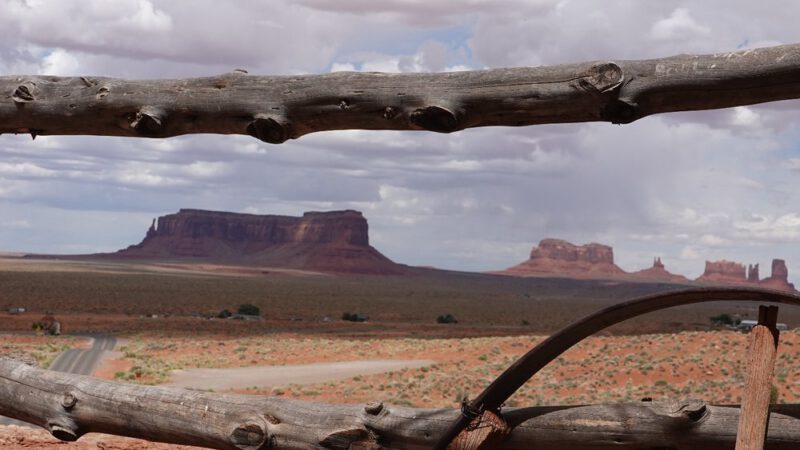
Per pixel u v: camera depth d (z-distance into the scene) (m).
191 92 4.35
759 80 3.64
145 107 4.40
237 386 35.94
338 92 4.11
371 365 46.16
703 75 3.69
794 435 3.58
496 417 3.67
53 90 4.59
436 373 38.81
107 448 9.25
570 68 3.83
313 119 4.20
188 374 41.19
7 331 76.81
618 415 3.73
